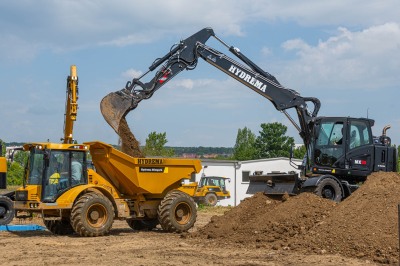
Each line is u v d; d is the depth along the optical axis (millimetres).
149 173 19344
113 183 19484
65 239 17000
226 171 49219
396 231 13039
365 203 14633
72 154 18203
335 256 12836
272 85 21109
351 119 20000
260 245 14508
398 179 15859
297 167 21844
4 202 20922
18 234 18766
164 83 20266
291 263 12070
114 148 18641
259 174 20219
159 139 56875
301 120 21141
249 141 90625
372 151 20000
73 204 17609
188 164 20109
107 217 17953
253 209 17531
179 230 19453
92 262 12539
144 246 15250
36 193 17531
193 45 20781
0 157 21250
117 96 19656
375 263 11992
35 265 12211
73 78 19344
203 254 13609
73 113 19344
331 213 14891
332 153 19844
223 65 20984
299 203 16125
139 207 19469
